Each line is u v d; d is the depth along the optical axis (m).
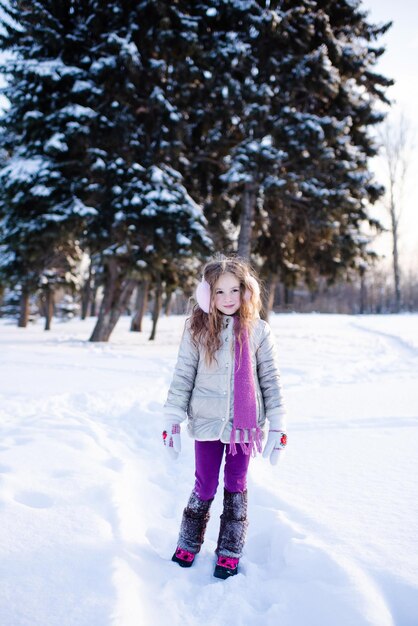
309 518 2.10
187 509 1.96
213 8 11.46
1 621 1.32
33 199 10.53
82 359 8.55
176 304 50.78
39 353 9.38
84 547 1.77
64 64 10.85
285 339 14.66
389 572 1.60
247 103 11.52
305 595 1.55
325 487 2.52
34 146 10.71
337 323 25.12
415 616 1.41
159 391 5.65
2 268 13.76
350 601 1.44
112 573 1.58
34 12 10.44
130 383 5.93
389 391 5.57
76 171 11.02
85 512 2.10
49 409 4.61
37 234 10.66
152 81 11.15
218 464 1.99
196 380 2.01
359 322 25.05
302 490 2.48
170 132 11.14
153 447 3.69
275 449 1.93
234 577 1.76
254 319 2.02
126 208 10.48
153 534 2.15
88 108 10.32
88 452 3.11
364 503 2.27
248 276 2.00
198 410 1.96
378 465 2.89
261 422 1.98
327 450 3.25
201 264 12.80
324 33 11.86
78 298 40.50
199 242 10.95
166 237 10.66
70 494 2.31
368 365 8.26
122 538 1.89
